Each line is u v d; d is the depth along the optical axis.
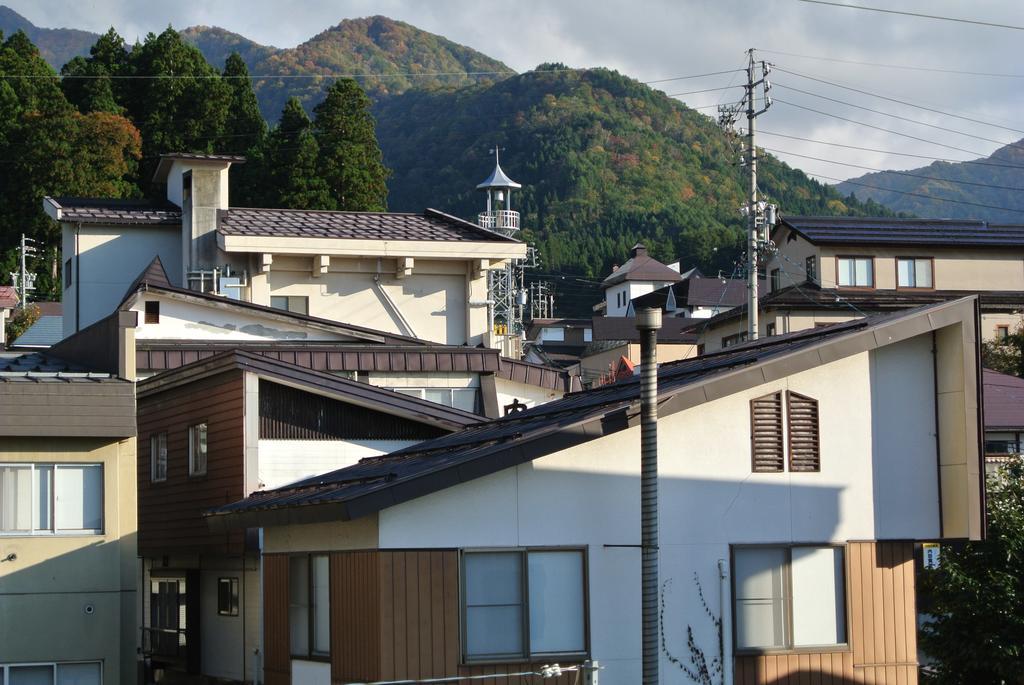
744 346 18.52
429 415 23.44
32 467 20.14
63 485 20.31
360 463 20.12
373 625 14.41
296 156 71.44
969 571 18.61
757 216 40.25
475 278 37.94
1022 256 54.81
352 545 15.10
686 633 15.13
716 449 15.55
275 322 31.25
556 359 78.88
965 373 16.23
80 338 23.50
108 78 86.44
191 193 37.72
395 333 37.16
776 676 15.42
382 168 74.62
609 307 113.19
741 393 15.73
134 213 39.88
